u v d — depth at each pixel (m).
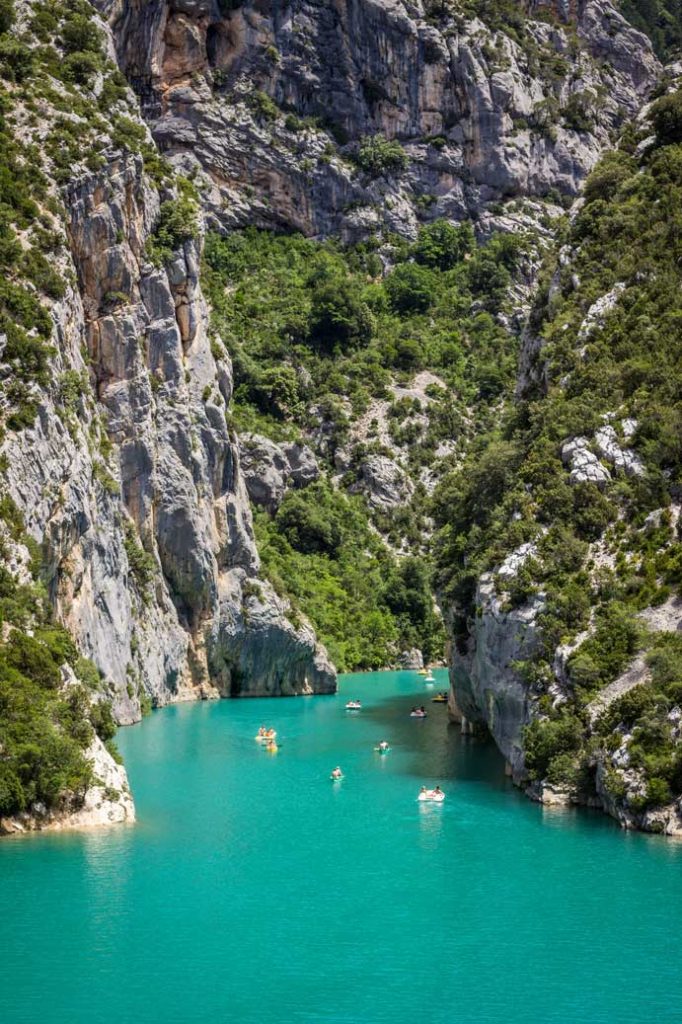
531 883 58.97
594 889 57.94
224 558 127.25
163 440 116.75
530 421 97.06
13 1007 45.06
